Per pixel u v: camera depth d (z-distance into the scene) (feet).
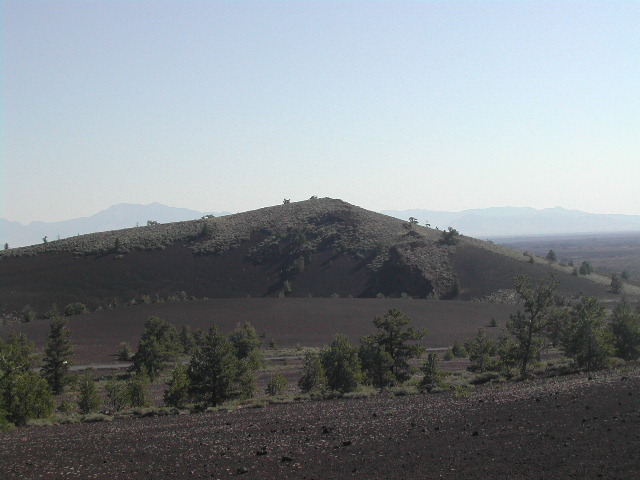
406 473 49.37
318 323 314.55
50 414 106.01
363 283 468.75
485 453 53.67
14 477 55.11
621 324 157.38
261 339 284.20
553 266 488.44
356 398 115.85
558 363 162.71
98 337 289.53
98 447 67.97
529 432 60.39
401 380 145.69
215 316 327.47
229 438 69.46
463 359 224.12
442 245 520.83
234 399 126.11
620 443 52.65
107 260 537.24
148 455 62.28
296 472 52.01
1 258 565.94
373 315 330.34
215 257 540.11
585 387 89.92
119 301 456.86
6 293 466.29
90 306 445.37
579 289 407.44
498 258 487.61
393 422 73.56
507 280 438.81
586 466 47.09
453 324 310.86
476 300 413.18
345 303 361.10
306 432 70.64
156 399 154.10
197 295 474.49
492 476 46.75
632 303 349.41
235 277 502.38
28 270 522.88
